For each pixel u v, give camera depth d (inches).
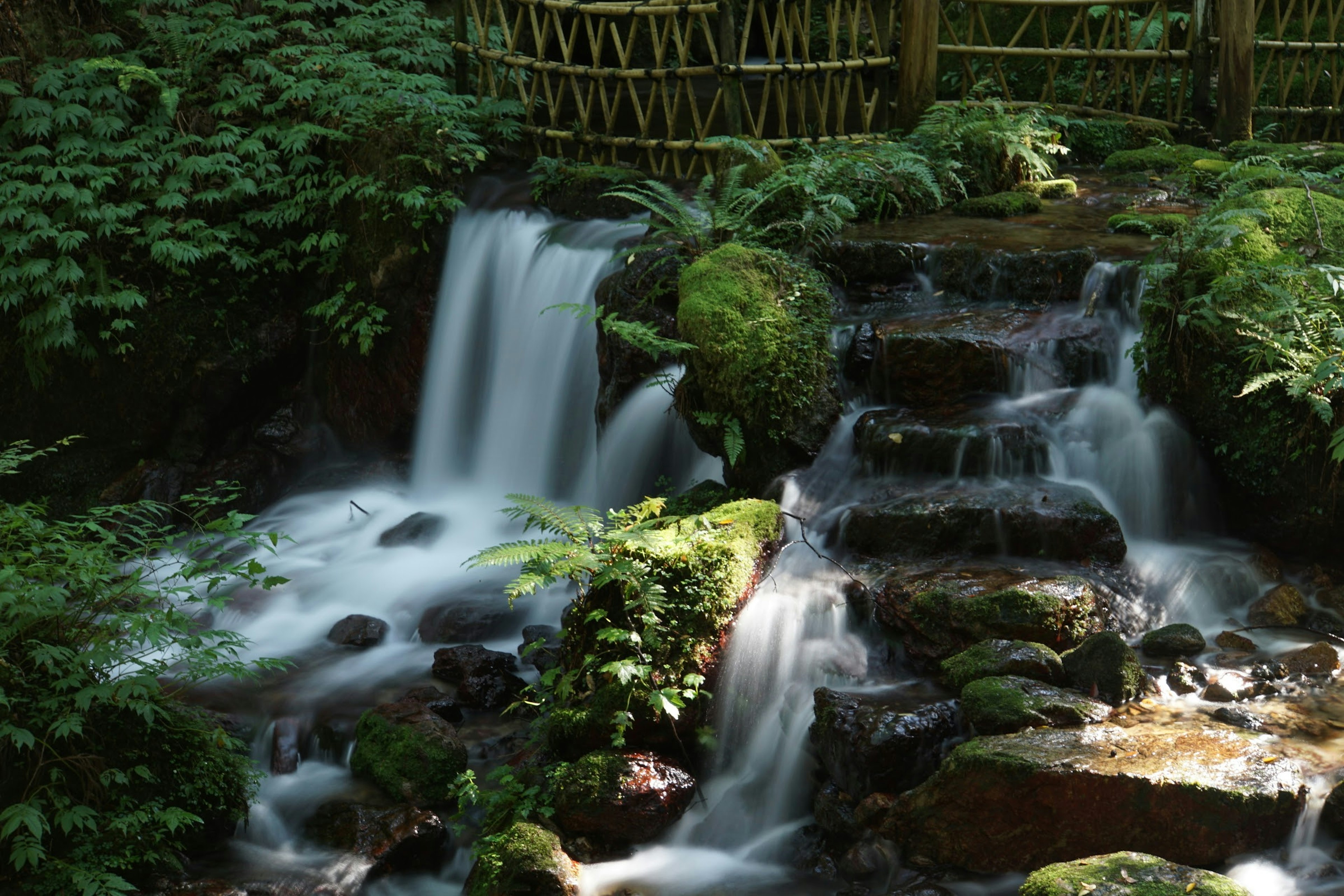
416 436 341.7
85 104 352.8
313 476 351.6
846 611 198.8
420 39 389.1
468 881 169.8
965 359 234.8
